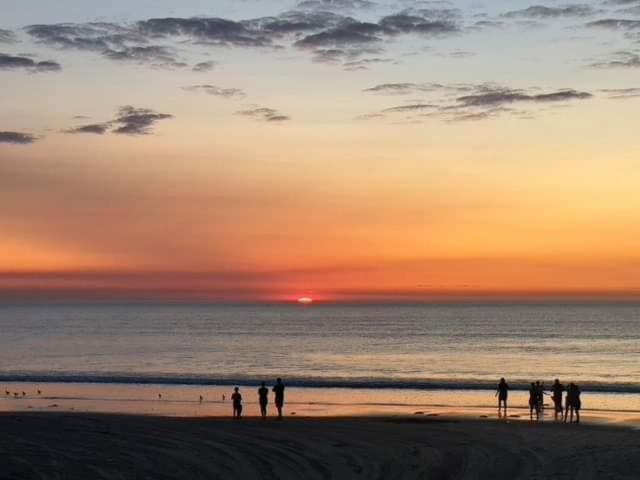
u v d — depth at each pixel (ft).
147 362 302.04
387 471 72.28
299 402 145.79
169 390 171.94
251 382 189.88
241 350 375.45
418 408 134.82
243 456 78.69
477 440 89.04
